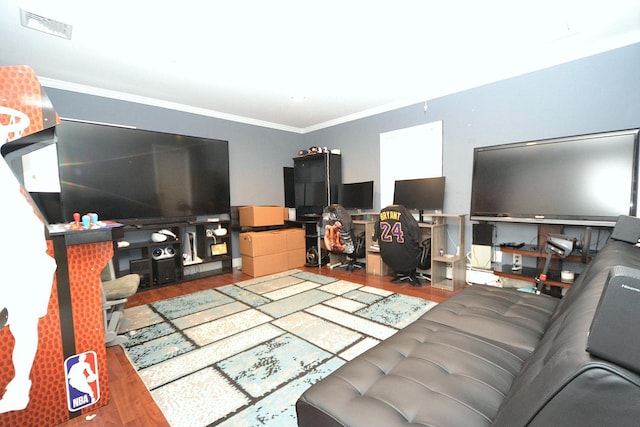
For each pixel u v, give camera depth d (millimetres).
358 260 4711
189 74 3078
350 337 2176
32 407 1311
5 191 1212
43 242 1313
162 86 3391
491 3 2023
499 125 3217
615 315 477
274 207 4555
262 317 2582
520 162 2879
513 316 1574
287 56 2727
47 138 1450
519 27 2314
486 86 3291
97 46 2488
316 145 5336
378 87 3533
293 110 4410
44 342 1330
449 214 3480
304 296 3148
